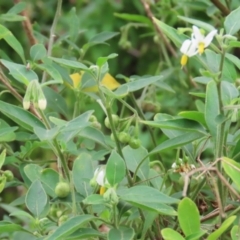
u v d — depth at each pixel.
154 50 1.46
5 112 0.71
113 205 0.66
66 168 0.70
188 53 0.68
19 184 0.81
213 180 0.67
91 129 0.75
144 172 0.75
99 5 1.41
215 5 0.94
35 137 0.80
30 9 1.33
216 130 0.68
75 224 0.65
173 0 1.05
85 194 0.71
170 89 0.90
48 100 0.85
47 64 0.78
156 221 0.73
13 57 1.36
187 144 0.74
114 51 1.45
